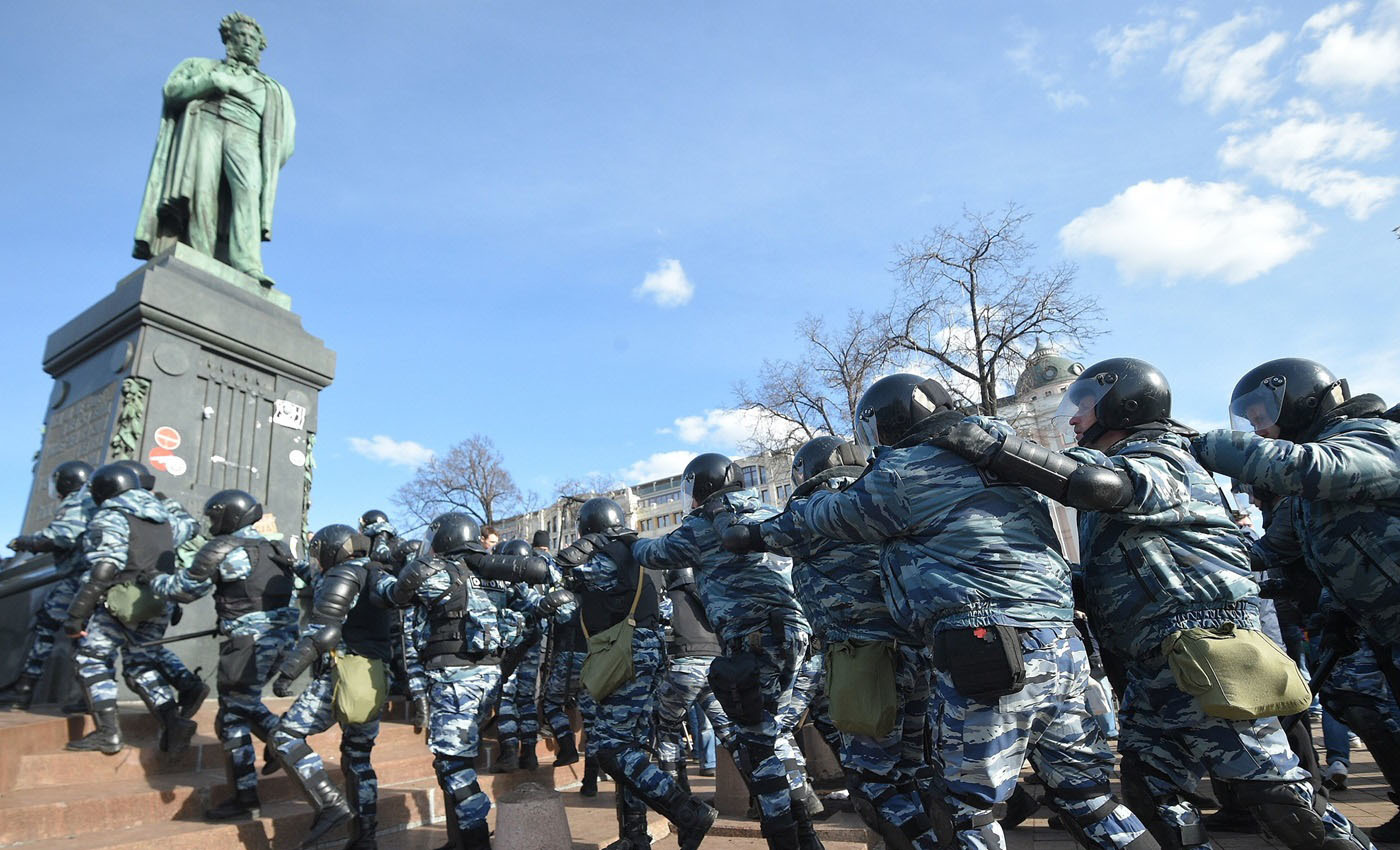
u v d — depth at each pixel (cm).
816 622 350
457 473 3550
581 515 472
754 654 390
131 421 773
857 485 279
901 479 265
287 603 512
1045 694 243
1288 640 521
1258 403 319
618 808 432
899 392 289
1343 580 311
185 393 827
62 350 887
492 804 590
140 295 803
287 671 419
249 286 979
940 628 250
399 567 594
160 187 1014
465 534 479
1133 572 271
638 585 443
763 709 385
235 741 466
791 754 424
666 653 501
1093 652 539
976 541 250
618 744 417
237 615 487
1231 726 257
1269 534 415
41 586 677
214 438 844
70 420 848
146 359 801
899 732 336
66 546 615
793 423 2445
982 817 242
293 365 945
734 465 429
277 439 913
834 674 333
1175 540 267
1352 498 273
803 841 398
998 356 1853
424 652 450
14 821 400
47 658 636
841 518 280
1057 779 259
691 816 399
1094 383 305
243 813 462
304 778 430
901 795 330
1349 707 407
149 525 534
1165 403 298
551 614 636
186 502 797
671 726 543
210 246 996
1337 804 504
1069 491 250
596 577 432
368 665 452
